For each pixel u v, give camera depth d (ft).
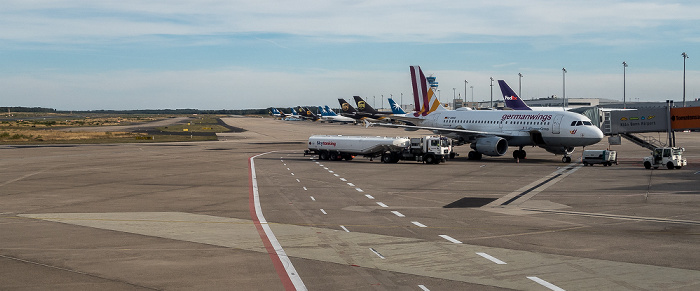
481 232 79.71
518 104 420.77
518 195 119.85
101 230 81.92
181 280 55.42
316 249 69.26
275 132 521.24
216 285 53.72
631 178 149.48
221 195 122.11
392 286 53.42
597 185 135.33
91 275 57.26
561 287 53.01
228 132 534.37
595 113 216.95
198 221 89.71
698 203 105.70
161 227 84.33
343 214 96.32
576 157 230.48
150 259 64.08
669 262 62.03
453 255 65.77
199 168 189.06
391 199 114.93
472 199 114.32
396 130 521.65
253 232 80.38
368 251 68.13
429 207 104.01
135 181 150.30
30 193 125.80
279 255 66.13
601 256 64.95
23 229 82.64
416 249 69.10
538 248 69.26
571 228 82.33
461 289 52.44
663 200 109.91
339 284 54.08
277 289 52.44
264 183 145.07
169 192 127.54
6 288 52.60
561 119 205.16
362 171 176.45
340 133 469.57
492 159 224.33
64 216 94.58
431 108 280.10
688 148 275.18
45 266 60.85
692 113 198.90
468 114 247.91
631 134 220.02
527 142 215.31
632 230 80.53
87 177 160.25
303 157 240.53
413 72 286.05
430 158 202.49
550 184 138.51
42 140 398.42
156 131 570.05
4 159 229.45
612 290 52.03
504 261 62.90
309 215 95.40
